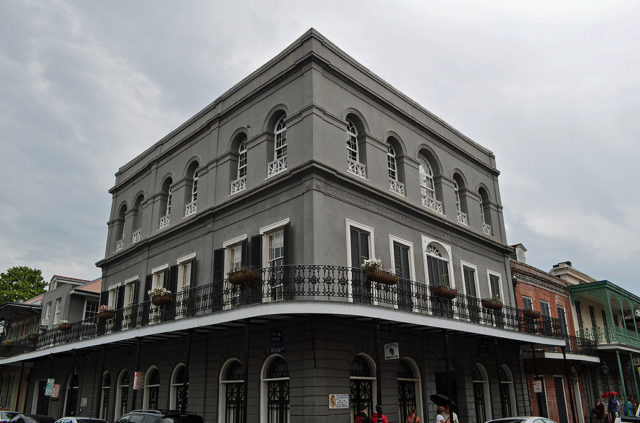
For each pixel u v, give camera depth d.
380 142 16.75
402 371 15.05
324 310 11.43
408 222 16.83
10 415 19.31
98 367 21.00
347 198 14.61
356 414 13.11
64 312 25.78
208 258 16.62
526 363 20.56
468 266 19.38
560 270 27.97
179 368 16.73
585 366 24.47
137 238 21.89
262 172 15.64
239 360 14.33
